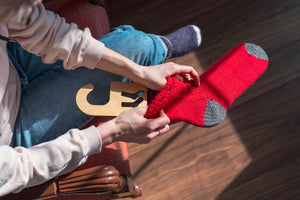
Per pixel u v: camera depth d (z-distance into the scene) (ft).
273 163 4.29
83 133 2.21
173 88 2.71
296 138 4.37
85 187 2.26
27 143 2.55
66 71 2.71
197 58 4.81
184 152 4.40
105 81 2.74
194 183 4.29
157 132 2.54
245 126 4.46
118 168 2.75
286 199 4.16
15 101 2.53
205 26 4.94
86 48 2.35
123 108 2.65
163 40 3.10
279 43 4.77
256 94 4.58
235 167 4.31
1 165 1.86
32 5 1.36
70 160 2.19
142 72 2.58
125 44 2.73
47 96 2.65
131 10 5.09
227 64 3.21
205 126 3.00
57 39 2.24
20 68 2.63
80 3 3.25
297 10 4.90
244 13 4.94
